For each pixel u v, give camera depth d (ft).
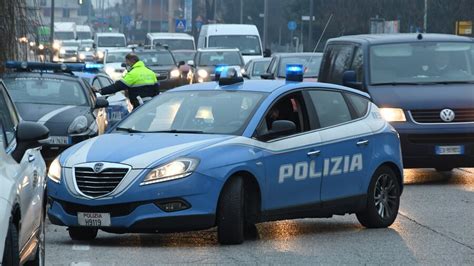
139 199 71.31
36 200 58.54
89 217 72.49
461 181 119.55
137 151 73.26
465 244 77.51
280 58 199.72
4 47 147.64
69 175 73.26
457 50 124.16
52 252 72.79
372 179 85.76
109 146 74.95
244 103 79.97
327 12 524.52
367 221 85.97
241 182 74.43
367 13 503.61
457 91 116.57
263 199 76.28
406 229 85.25
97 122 119.24
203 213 72.08
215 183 72.54
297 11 572.92
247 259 69.97
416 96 115.34
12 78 127.13
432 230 84.43
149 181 71.36
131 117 82.38
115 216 72.08
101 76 160.45
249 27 336.08
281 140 78.07
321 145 81.30
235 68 91.56
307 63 196.75
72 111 117.29
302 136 80.18
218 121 78.54
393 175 88.12
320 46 560.61
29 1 152.56
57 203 73.82
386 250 74.74
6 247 47.06
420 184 116.67
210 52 286.87
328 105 84.58
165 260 69.41
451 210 96.02
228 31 332.80
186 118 79.87
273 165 76.95
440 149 113.80
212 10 597.93
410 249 75.25
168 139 75.61
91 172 72.54
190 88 84.43
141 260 69.46
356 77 123.03
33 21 152.87
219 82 83.92
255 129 77.15
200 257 70.59
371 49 123.44
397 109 113.91
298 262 69.36
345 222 90.02
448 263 69.67
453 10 465.06
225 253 72.18
